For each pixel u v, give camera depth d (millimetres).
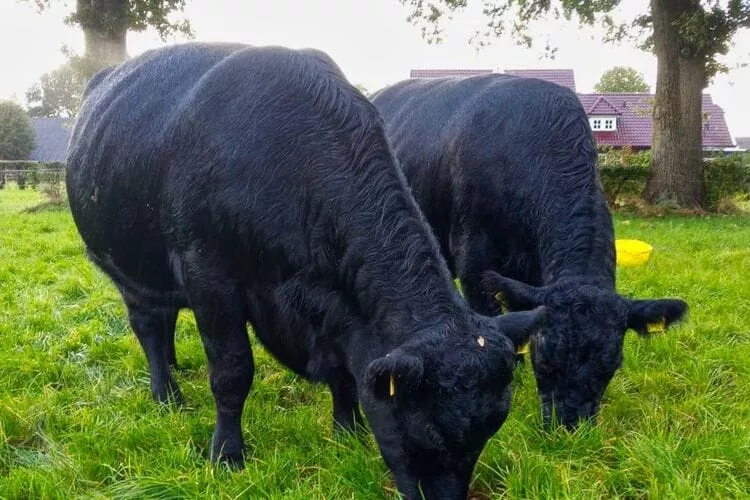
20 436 3969
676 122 16938
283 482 3355
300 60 3436
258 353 5301
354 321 3014
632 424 4109
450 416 2525
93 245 4418
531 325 2885
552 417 3797
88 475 3496
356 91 3395
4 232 11797
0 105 49500
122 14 17516
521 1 17641
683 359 5117
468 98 5477
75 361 5223
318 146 3143
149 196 3668
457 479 2672
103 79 4836
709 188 17547
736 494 3189
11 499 3260
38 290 7156
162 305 4289
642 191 17891
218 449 3664
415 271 2863
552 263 4215
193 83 3688
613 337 3652
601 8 15930
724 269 8359
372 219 2979
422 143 5660
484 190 4910
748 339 5645
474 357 2555
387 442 2775
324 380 3318
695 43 16125
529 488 3234
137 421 4074
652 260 8883
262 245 3197
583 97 46750
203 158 3318
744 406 4219
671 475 3326
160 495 3221
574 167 4574
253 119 3262
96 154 4098
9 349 5270
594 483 3295
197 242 3383
